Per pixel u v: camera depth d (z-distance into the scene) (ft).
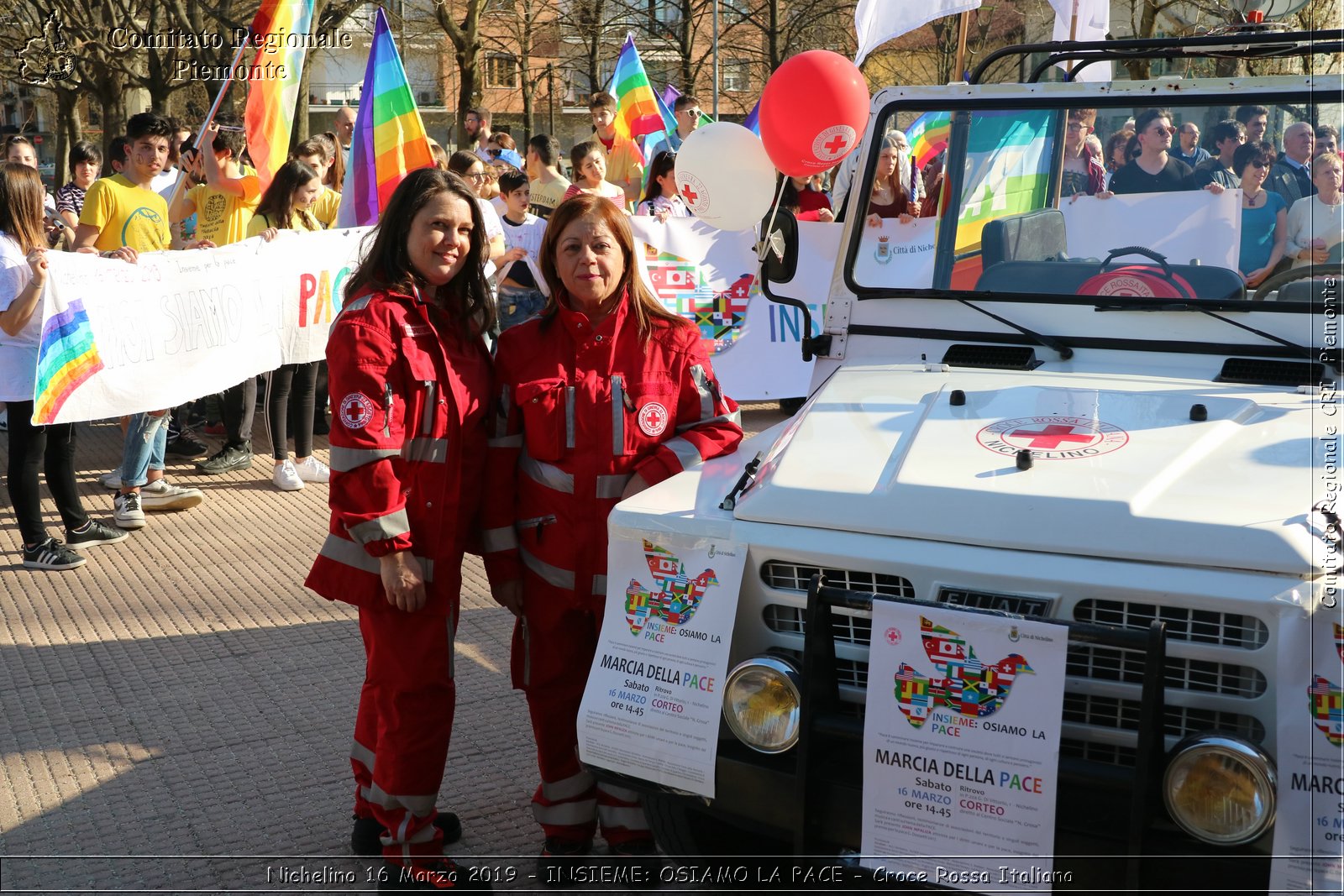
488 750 13.35
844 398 10.34
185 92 73.67
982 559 7.92
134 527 22.15
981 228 11.68
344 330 9.84
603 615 9.75
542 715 10.66
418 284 10.16
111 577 19.62
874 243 12.08
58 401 19.79
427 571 10.05
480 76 76.84
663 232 27.61
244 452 26.58
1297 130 10.44
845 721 8.24
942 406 9.83
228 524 22.56
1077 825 7.57
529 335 10.61
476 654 16.08
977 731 7.77
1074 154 11.29
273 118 25.75
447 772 12.85
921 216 11.96
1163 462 8.34
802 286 12.74
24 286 19.21
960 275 11.71
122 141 24.70
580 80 128.57
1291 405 9.35
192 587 19.06
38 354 19.44
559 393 10.29
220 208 25.63
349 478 9.75
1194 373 10.43
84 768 13.02
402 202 10.12
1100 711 7.90
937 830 7.93
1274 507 7.69
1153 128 11.08
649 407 10.34
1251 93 10.66
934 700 7.89
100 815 12.02
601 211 10.19
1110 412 9.36
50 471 20.80
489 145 40.52
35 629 17.34
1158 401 9.53
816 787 8.32
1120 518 7.77
